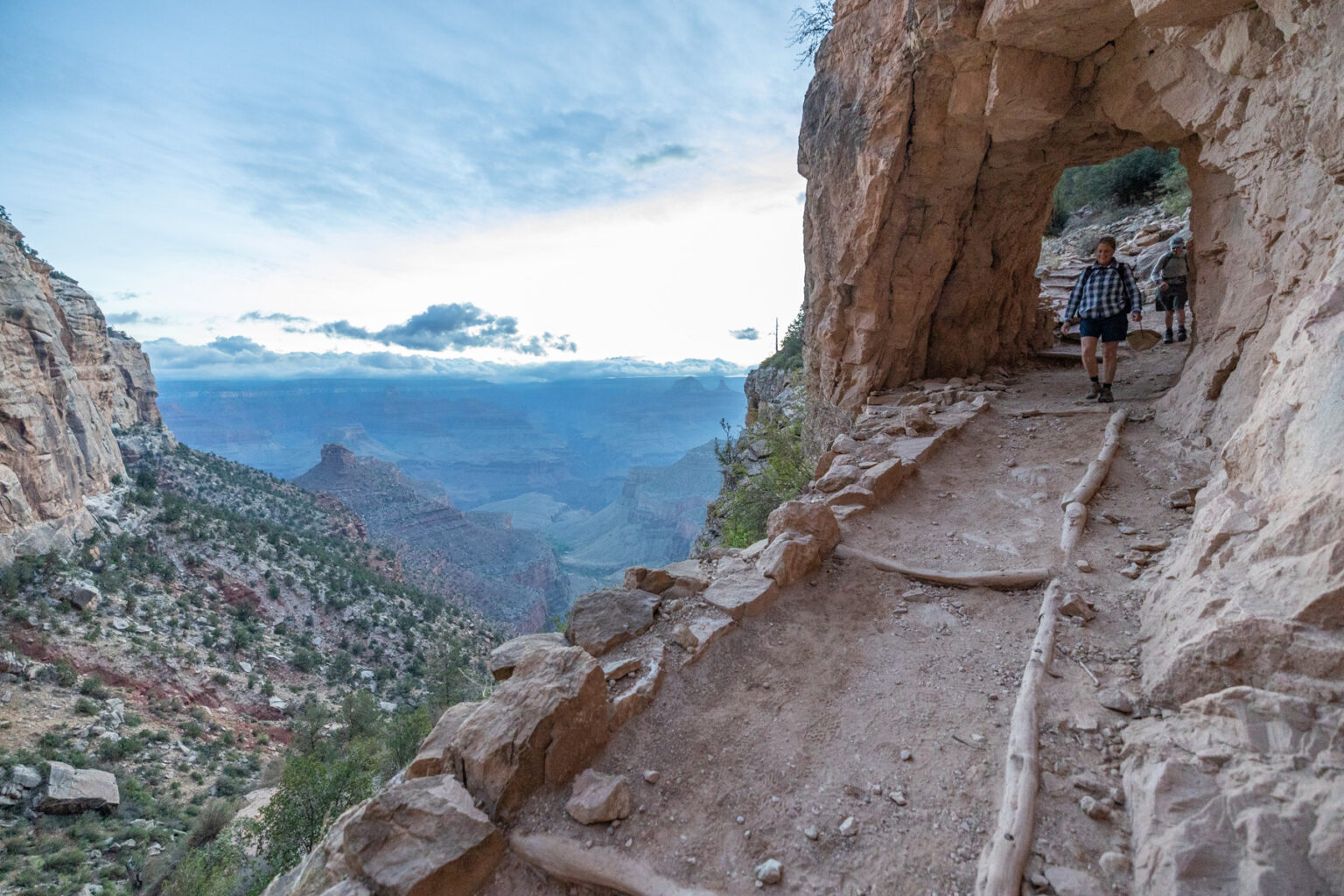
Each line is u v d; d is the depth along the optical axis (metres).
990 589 4.42
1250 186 5.28
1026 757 2.68
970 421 7.70
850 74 8.90
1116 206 24.66
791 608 4.32
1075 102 7.41
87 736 39.06
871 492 5.81
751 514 12.16
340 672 58.16
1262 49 4.65
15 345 59.75
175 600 57.84
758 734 3.18
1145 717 2.88
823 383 10.91
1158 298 11.46
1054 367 10.94
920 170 8.55
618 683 3.40
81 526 59.19
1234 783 2.15
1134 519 5.03
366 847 2.42
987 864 2.25
